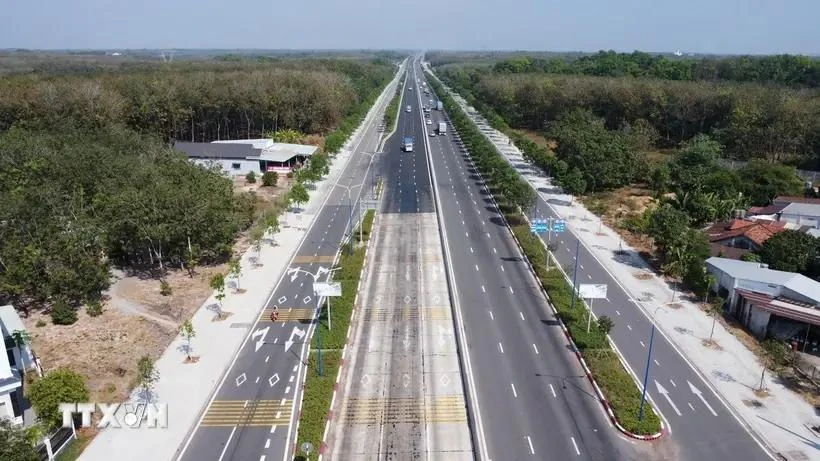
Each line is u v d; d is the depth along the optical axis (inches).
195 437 1706.4
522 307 2536.9
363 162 5418.3
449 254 3149.6
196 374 2017.7
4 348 1708.9
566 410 1841.8
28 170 3208.7
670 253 2874.0
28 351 2007.9
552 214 3841.0
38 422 1599.4
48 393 1638.8
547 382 1989.4
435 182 4709.6
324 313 2423.7
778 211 3425.2
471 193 4402.1
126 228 2765.7
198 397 1891.0
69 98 4953.3
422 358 2134.6
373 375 2027.6
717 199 3629.4
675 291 2701.8
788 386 1975.9
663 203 3597.4
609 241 3363.7
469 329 2338.8
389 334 2305.6
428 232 3511.3
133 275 2822.3
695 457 1640.0
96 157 3383.4
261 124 6565.0
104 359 2103.8
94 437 1692.9
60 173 3142.2
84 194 3100.4
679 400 1893.5
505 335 2295.8
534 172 5009.8
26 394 1817.2
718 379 2011.6
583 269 2940.5
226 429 1744.6
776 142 4911.4
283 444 1684.3
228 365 2075.5
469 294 2659.9
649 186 4520.2
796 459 1631.4
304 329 2332.7
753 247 2910.9
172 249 2844.5
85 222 2662.4
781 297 2362.2
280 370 2050.9
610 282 2790.4
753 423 1782.7
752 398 1907.0
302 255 3127.5
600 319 2202.3
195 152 4867.1
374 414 1823.3
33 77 6186.0
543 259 3031.5
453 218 3786.9
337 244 3297.2
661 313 2485.2
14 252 2423.7
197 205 2812.5
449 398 1904.5
